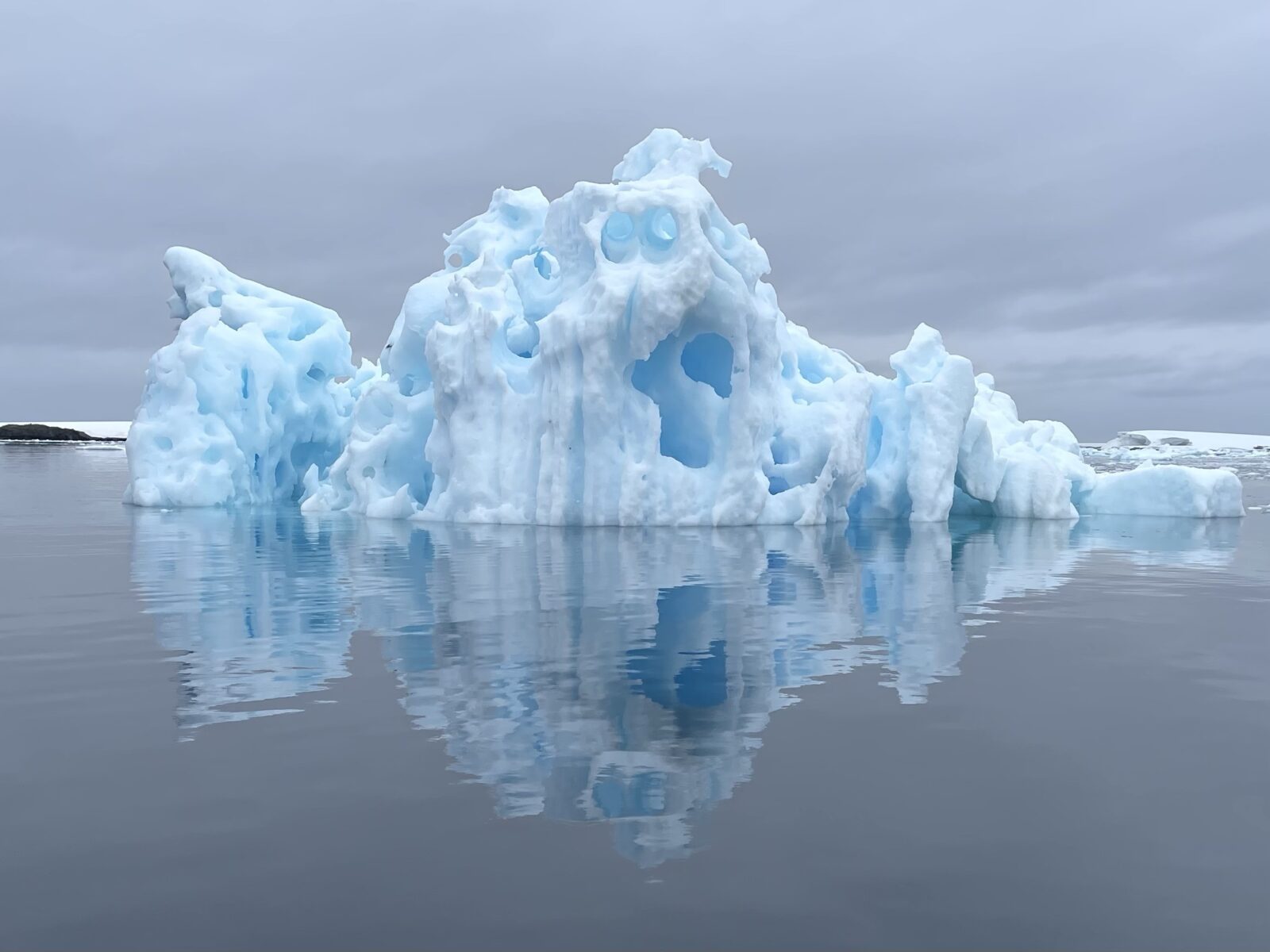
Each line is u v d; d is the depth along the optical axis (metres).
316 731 4.15
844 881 2.75
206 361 19.78
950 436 17.17
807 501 15.62
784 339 17.94
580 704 4.62
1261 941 2.42
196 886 2.71
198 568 9.95
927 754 3.87
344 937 2.44
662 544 12.41
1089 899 2.64
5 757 3.80
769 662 5.54
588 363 14.64
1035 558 11.48
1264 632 6.57
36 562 10.50
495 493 15.65
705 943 2.41
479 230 19.42
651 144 17.67
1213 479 18.77
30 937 2.43
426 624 6.71
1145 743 4.02
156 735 4.09
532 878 2.76
